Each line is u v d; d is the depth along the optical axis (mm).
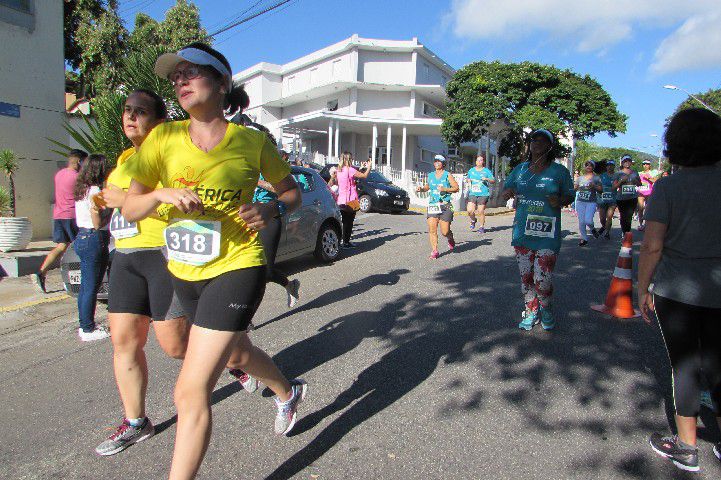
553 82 22953
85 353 4852
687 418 2855
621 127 22281
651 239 2877
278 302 6188
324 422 3350
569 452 3020
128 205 2305
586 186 10281
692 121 2770
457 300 6086
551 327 5012
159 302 2961
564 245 10445
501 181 25078
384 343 4727
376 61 29531
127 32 19500
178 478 2156
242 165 2361
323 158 27266
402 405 3562
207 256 2318
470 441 3125
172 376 4137
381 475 2793
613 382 3918
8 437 3328
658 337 4852
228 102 2951
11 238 8891
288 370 4156
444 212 8625
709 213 2738
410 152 29656
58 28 11602
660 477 2791
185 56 2217
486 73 23125
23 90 10953
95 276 5109
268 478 2779
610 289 5672
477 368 4164
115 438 3098
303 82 32500
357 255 9172
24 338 5387
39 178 11297
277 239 5238
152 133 2377
